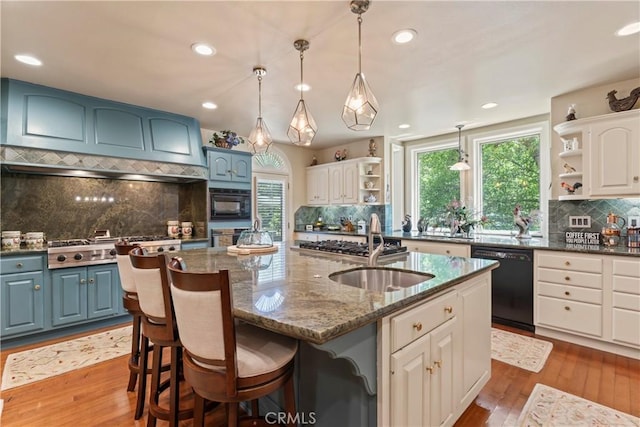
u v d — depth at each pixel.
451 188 5.16
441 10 1.96
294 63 2.66
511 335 3.16
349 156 5.86
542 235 4.11
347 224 5.74
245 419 1.59
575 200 3.40
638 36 2.26
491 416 1.94
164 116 3.97
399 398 1.33
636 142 2.80
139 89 3.22
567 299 2.99
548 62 2.66
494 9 1.95
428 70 2.80
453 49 2.44
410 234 4.91
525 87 3.20
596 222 3.29
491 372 2.43
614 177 2.90
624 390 2.20
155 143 3.85
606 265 2.77
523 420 1.90
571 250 2.95
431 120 4.34
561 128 3.28
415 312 1.44
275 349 1.31
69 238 3.68
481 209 4.75
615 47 2.41
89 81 3.01
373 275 2.12
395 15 2.00
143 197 4.29
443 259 2.36
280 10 1.94
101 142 3.43
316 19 2.04
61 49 2.41
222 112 4.00
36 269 3.01
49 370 2.52
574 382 2.31
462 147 4.92
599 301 2.80
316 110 3.93
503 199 4.54
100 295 3.38
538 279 3.18
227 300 1.10
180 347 1.64
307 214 6.34
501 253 3.45
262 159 5.61
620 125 2.87
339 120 4.37
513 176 4.45
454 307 1.78
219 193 4.47
